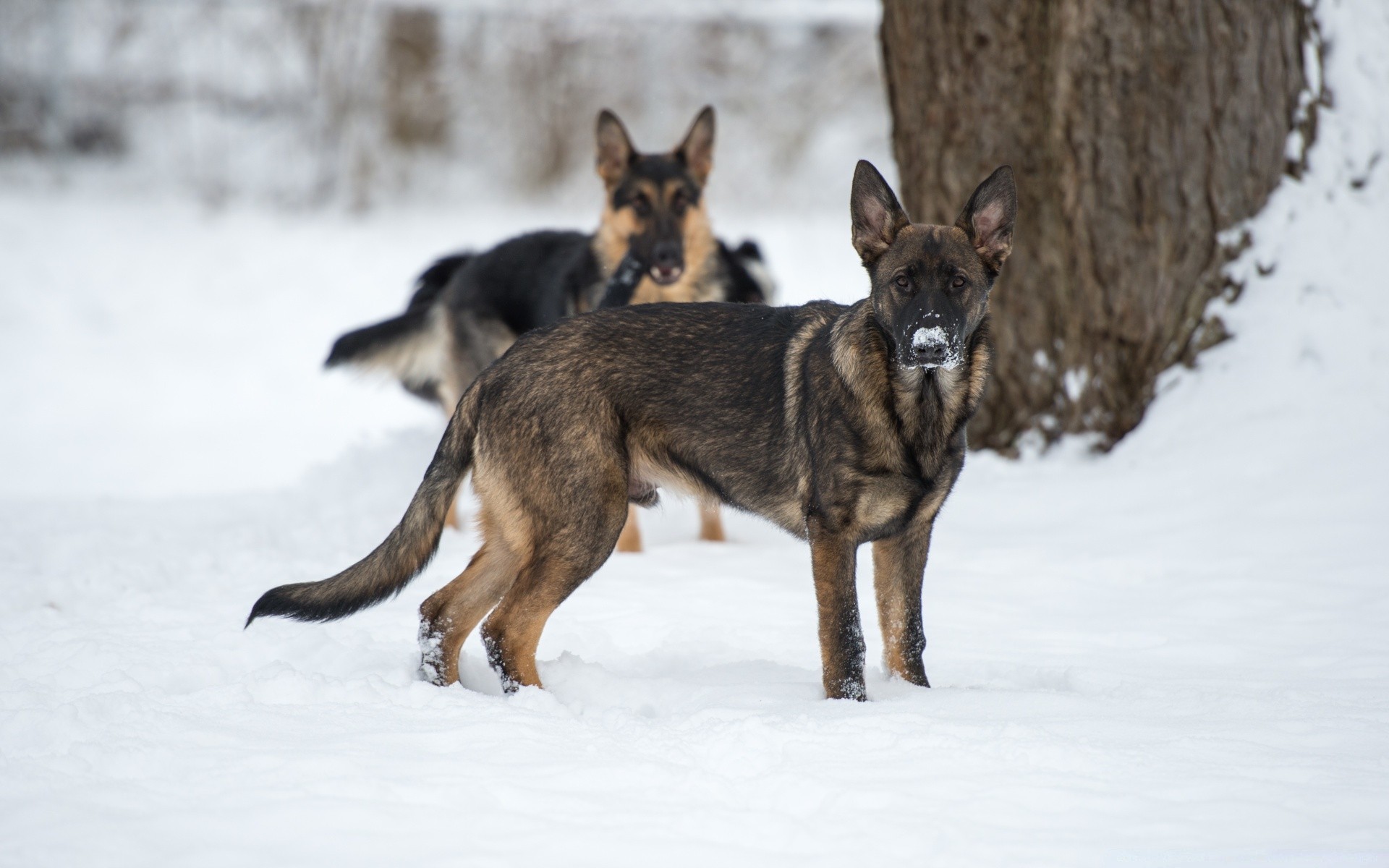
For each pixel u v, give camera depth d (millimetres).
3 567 8297
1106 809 4051
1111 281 10148
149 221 32375
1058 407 10492
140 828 3773
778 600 7371
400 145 40062
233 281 27922
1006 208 5918
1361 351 9422
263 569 8234
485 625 5836
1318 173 9844
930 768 4398
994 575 7914
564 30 40531
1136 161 9992
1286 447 9039
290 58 39062
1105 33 9930
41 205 32750
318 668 5977
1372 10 9906
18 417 20297
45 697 5156
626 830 3883
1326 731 4859
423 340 11570
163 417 20766
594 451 5887
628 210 10703
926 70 10922
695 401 6027
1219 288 9953
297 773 4238
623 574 7988
